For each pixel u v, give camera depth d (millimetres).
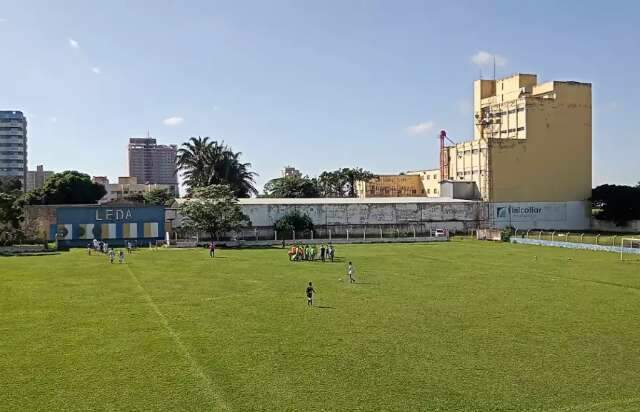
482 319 28609
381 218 96500
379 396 17953
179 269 49375
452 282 41375
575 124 107562
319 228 93375
